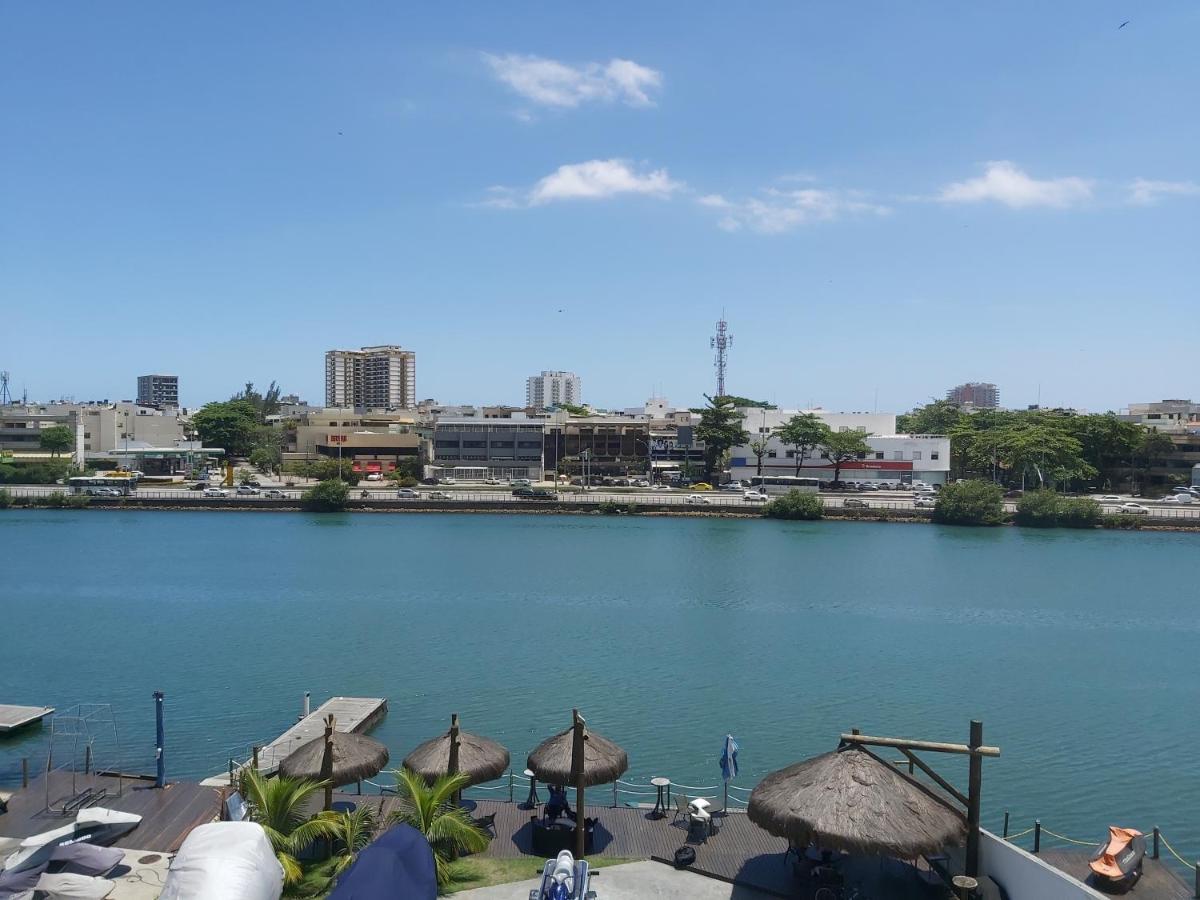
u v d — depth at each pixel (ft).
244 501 476.13
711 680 174.70
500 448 637.30
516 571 301.63
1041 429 545.85
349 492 528.22
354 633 211.61
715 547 362.53
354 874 62.13
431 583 278.05
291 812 82.33
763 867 82.89
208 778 119.24
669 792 108.88
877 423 630.74
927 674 180.45
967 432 625.00
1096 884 84.69
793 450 599.98
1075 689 171.12
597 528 422.82
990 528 428.97
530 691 166.81
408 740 141.49
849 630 218.38
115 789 102.27
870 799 73.77
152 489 539.70
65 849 78.02
